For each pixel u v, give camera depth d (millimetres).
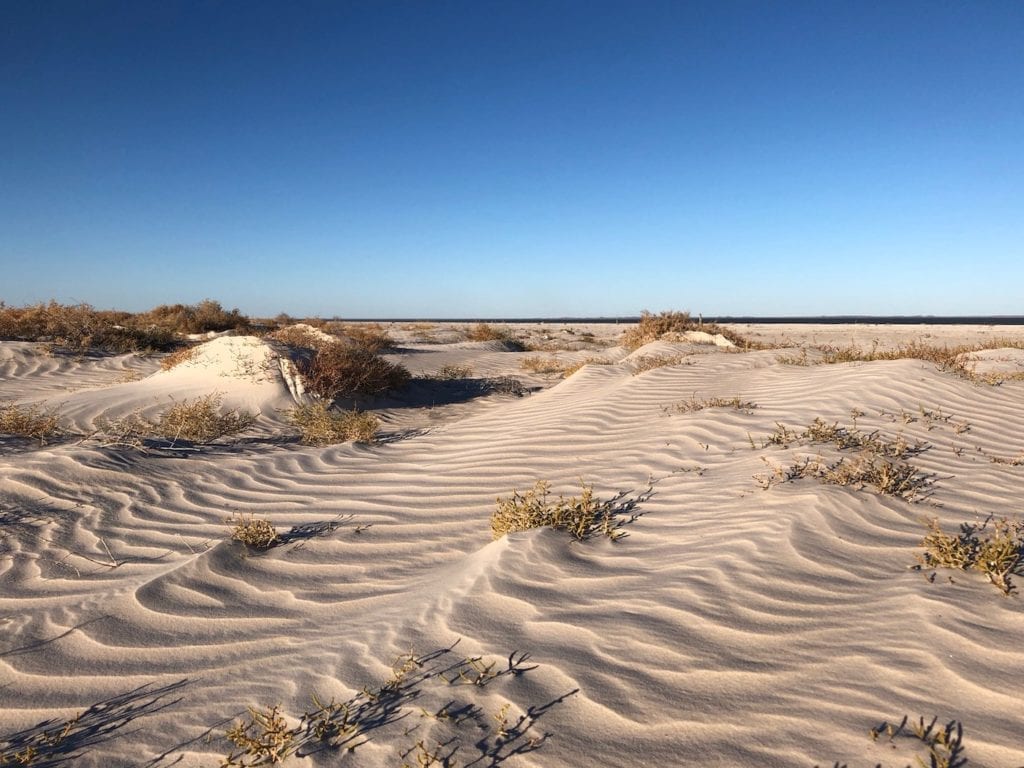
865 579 3182
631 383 8422
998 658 2377
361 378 10305
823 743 1998
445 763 2045
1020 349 12477
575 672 2504
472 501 5152
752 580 3201
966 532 3686
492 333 25422
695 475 5020
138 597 3559
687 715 2207
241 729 2252
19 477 5305
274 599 3619
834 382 7375
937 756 1886
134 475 5680
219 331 20672
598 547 3902
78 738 2408
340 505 5219
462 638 2855
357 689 2521
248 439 7684
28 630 3248
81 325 15547
